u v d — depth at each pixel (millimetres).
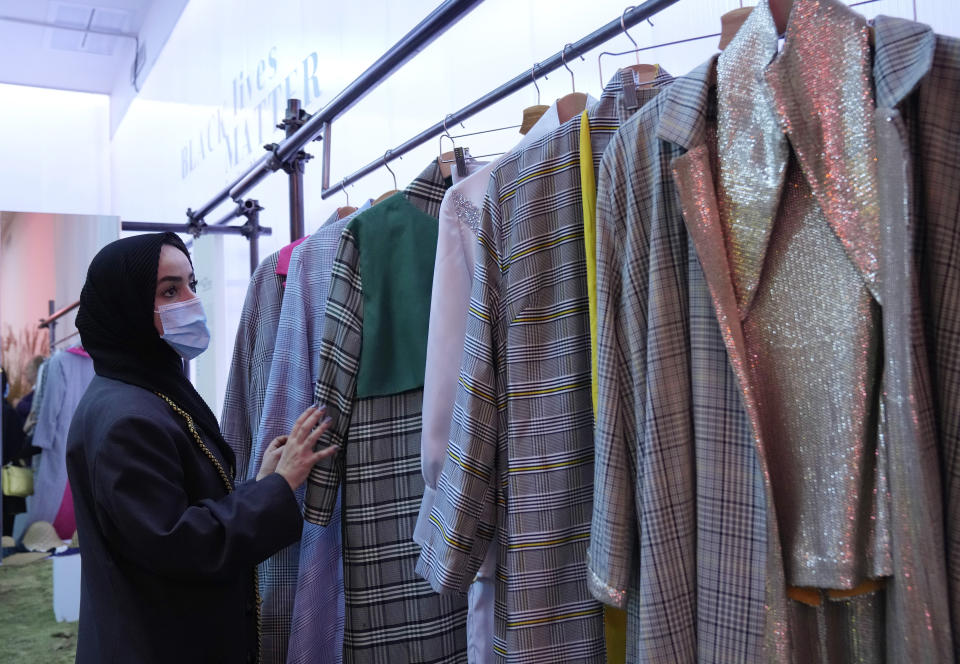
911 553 664
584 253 1035
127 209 6129
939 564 657
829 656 794
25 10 5141
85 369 3145
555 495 1018
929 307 700
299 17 3098
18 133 6375
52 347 3088
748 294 787
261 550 1236
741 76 802
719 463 783
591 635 1013
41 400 3061
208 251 2797
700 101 806
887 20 711
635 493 883
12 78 6277
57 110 6613
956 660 660
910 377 659
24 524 2998
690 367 834
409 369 1392
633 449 882
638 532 898
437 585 1065
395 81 2463
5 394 3021
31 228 3084
